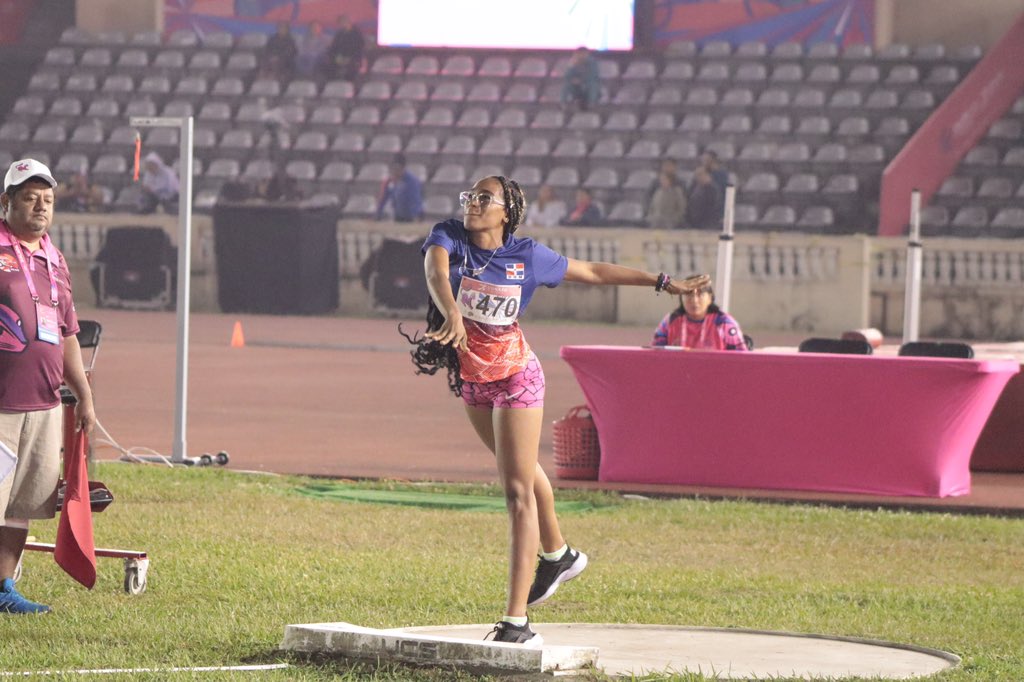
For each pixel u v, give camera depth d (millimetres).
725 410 30984
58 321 18828
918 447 30172
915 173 87562
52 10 107938
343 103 100062
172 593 19906
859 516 27953
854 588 21625
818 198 90000
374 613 18875
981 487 32688
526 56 101688
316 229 82250
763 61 97750
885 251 77250
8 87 104312
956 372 29594
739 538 25703
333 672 15359
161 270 83375
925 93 94312
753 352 30766
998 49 89375
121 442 36906
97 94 102625
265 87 101062
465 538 25078
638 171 92812
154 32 105938
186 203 33469
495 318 15859
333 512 27250
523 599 15961
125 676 14930
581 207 83188
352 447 37250
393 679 15086
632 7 98812
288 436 39000
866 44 97812
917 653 17188
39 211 18562
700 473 31312
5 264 18406
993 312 76625
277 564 22016
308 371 56188
